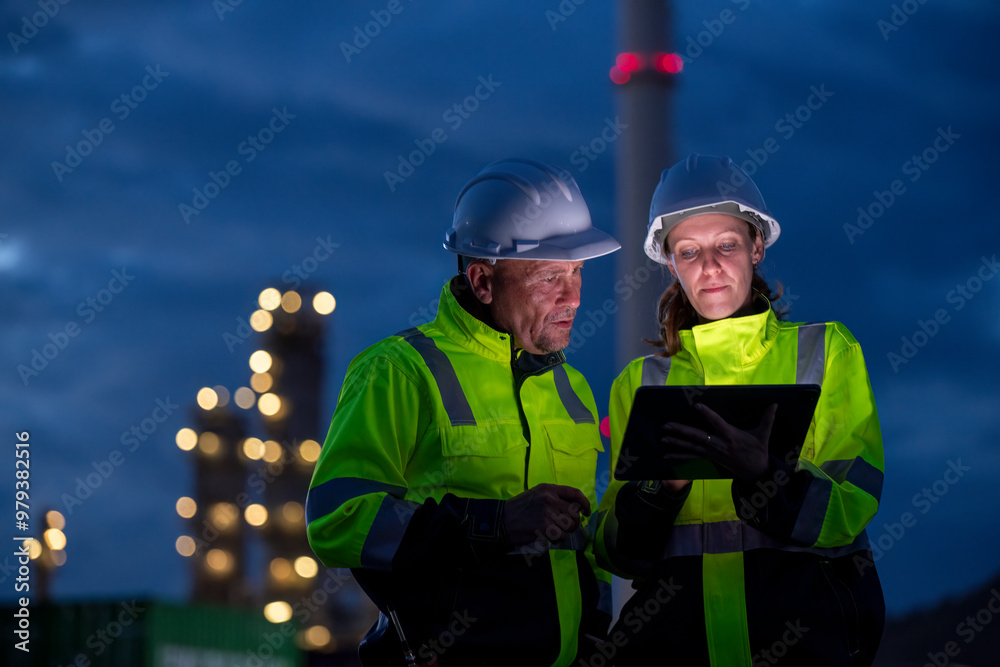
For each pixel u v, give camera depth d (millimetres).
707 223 3820
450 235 4113
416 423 3781
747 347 3785
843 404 3672
